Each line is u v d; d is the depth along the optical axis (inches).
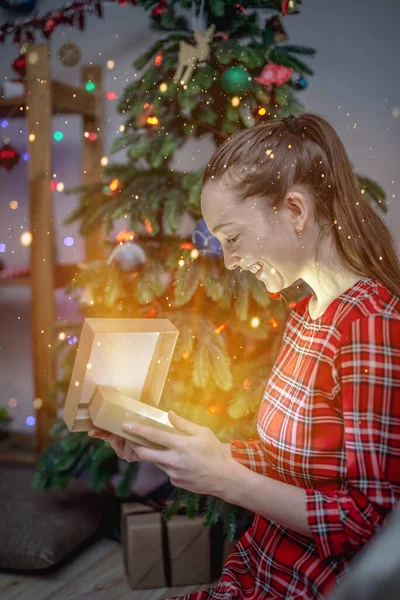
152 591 79.7
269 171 40.6
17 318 124.2
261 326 78.9
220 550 81.1
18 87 106.3
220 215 41.8
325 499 36.5
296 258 41.6
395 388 35.5
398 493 35.2
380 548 16.9
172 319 78.0
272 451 41.8
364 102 99.0
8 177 121.3
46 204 103.0
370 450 35.4
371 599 15.8
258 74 78.0
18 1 115.1
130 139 83.3
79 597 78.4
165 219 77.0
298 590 39.4
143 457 39.3
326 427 38.9
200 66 75.0
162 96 76.4
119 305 82.7
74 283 83.3
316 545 36.7
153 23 82.4
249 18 80.0
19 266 123.0
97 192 86.2
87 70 112.5
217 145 86.1
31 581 82.0
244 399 73.8
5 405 125.4
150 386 43.9
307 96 101.7
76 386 42.2
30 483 101.0
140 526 79.0
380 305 37.6
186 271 76.1
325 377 38.8
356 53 98.7
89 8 93.6
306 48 80.4
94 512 93.3
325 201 40.9
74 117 117.5
